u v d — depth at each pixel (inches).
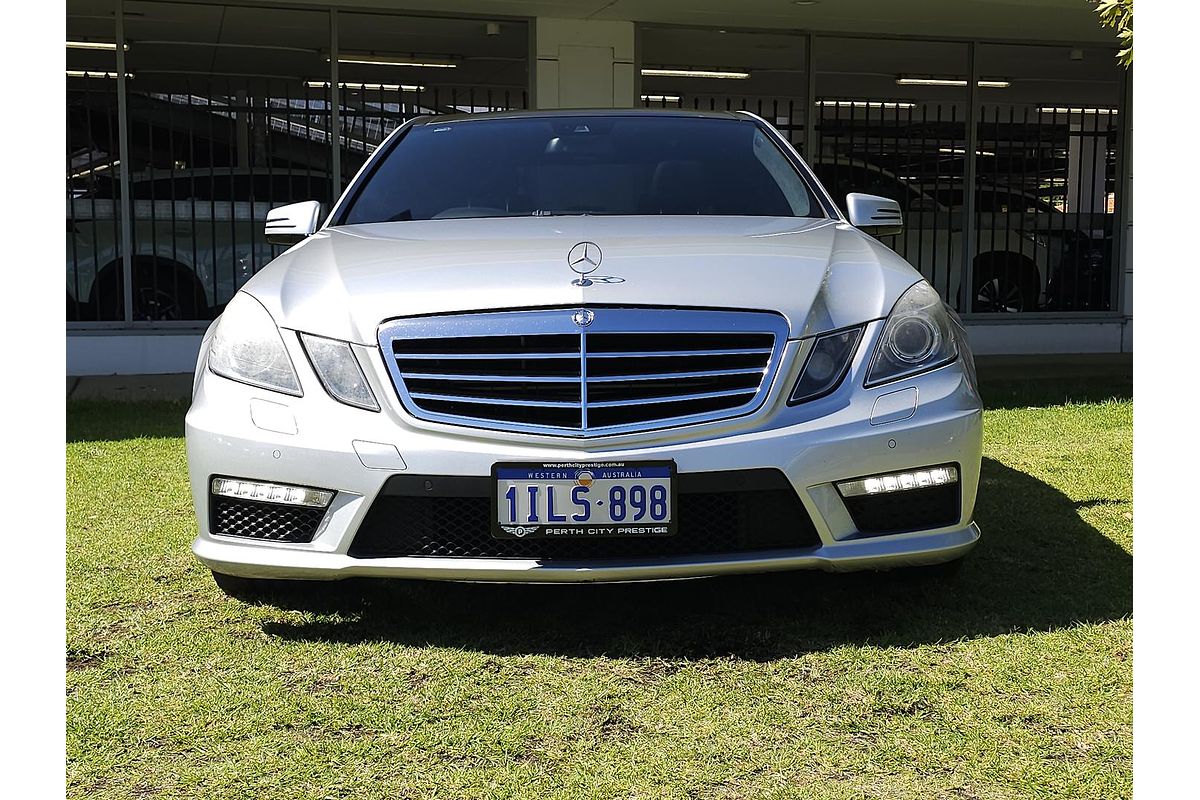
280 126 376.5
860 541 98.5
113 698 88.7
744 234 115.0
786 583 116.2
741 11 322.3
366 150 392.8
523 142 143.3
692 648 99.0
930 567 111.9
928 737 80.8
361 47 369.1
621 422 96.6
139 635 102.8
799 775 75.7
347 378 98.0
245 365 101.3
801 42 379.2
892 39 370.3
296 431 97.5
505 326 97.1
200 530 102.8
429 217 129.4
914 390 99.7
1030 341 379.6
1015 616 105.8
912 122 475.5
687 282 100.3
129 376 307.1
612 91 335.0
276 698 88.8
